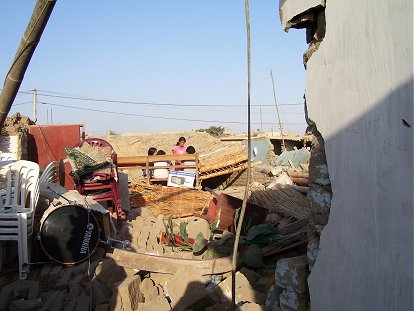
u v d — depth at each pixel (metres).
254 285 5.30
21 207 5.91
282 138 25.23
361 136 3.11
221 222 7.49
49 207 6.31
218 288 5.08
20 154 13.82
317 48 3.75
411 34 2.60
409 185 2.66
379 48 2.89
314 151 3.80
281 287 4.16
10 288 5.19
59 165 9.17
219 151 17.98
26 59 3.08
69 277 5.62
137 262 5.55
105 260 5.86
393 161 2.79
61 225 5.96
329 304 3.53
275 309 4.25
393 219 2.80
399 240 2.75
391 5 2.76
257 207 7.23
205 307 4.82
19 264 5.62
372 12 2.94
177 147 14.71
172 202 10.21
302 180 11.62
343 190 3.36
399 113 2.72
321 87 3.60
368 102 3.02
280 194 9.78
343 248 3.36
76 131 15.14
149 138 25.97
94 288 5.16
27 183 6.07
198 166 14.20
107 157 8.59
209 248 6.24
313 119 3.73
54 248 5.92
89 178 8.12
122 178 9.70
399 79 2.71
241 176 17.11
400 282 2.74
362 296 3.12
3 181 6.19
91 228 6.05
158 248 6.78
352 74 3.19
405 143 2.68
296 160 19.38
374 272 2.99
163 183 13.38
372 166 2.99
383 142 2.88
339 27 3.33
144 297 5.11
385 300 2.88
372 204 3.00
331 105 3.48
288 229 6.69
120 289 4.88
